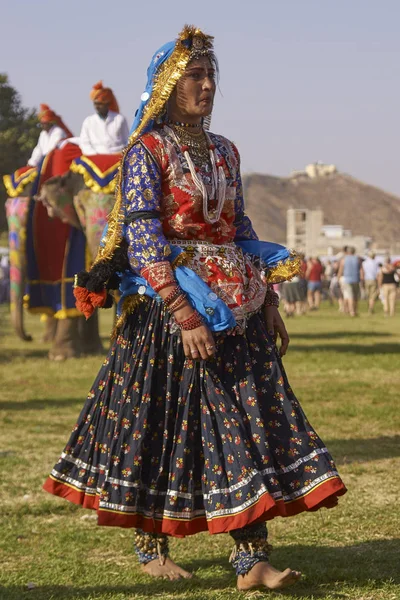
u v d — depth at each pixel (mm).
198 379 4266
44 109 17984
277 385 4324
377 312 34875
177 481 4207
